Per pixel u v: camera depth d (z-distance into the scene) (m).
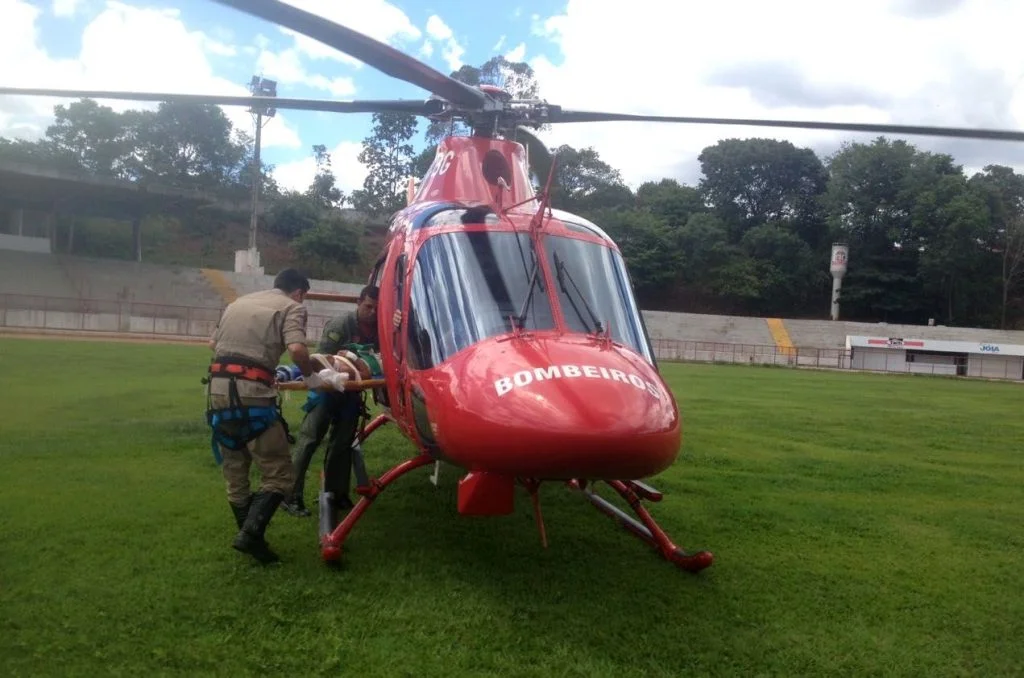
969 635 3.48
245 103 5.42
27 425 7.78
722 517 5.42
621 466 3.18
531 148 5.68
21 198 36.09
